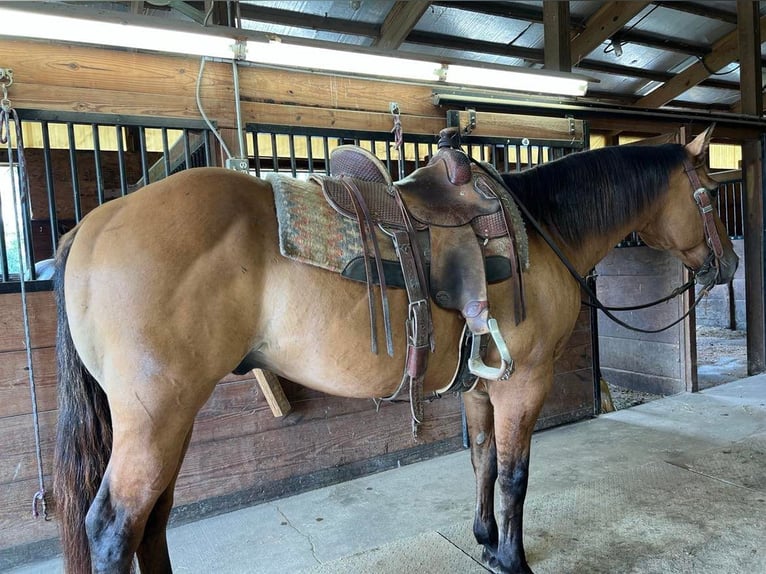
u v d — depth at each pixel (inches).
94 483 46.0
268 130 90.2
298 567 69.9
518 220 57.2
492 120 110.9
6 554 72.7
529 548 70.7
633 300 159.8
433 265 51.8
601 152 70.9
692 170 73.6
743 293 256.1
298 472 93.0
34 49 72.6
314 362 48.4
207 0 105.3
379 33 173.2
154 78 81.1
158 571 52.3
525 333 56.9
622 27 195.5
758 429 114.8
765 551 67.2
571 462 101.3
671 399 142.6
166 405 43.5
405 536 76.7
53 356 75.4
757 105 165.8
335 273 47.2
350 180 51.9
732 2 185.3
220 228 44.6
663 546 69.6
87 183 152.6
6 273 74.2
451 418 110.0
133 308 42.4
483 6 169.5
